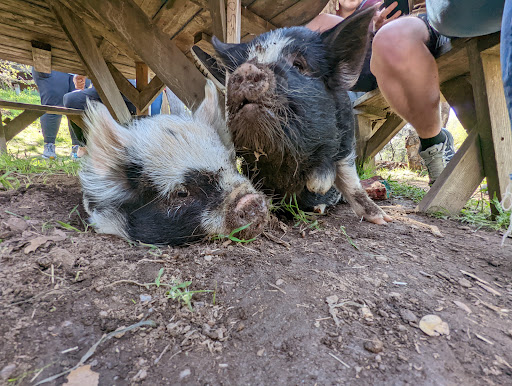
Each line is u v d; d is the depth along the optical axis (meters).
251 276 0.35
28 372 0.22
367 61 0.89
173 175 0.45
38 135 2.38
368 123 1.14
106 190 0.48
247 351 0.25
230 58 0.51
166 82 0.72
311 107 0.46
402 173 1.64
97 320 0.27
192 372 0.23
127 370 0.23
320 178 0.52
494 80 0.59
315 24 0.88
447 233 0.54
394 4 0.82
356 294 0.32
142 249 0.42
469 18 0.51
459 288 0.35
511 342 0.26
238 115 0.42
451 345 0.26
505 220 0.57
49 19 0.93
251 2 0.79
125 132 0.50
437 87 0.67
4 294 0.29
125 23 0.67
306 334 0.26
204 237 0.45
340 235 0.50
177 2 0.81
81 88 1.75
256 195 0.46
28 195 0.57
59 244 0.39
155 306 0.30
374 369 0.23
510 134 0.61
